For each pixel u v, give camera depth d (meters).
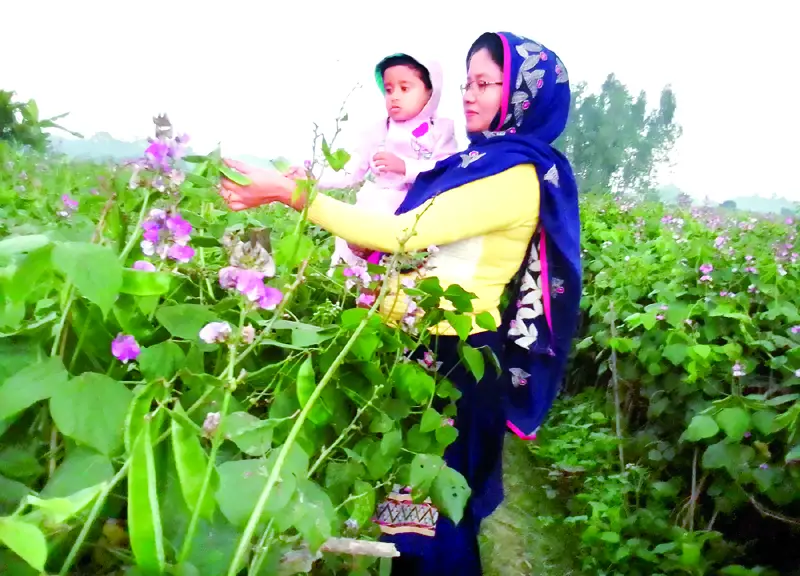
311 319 1.68
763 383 2.93
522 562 3.07
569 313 2.09
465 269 1.93
